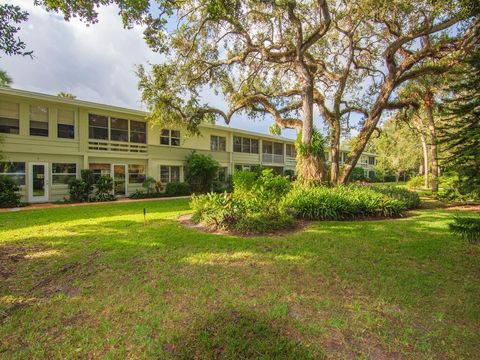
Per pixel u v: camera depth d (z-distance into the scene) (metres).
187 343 2.53
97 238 6.23
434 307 3.21
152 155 18.61
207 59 13.44
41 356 2.39
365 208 8.98
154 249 5.35
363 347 2.49
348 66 13.24
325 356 2.36
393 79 12.34
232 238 6.18
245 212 7.29
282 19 11.51
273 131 17.09
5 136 12.98
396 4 9.98
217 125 22.48
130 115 17.50
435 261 4.76
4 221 8.44
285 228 7.16
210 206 7.96
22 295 3.52
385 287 3.70
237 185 10.54
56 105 14.63
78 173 15.61
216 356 2.37
